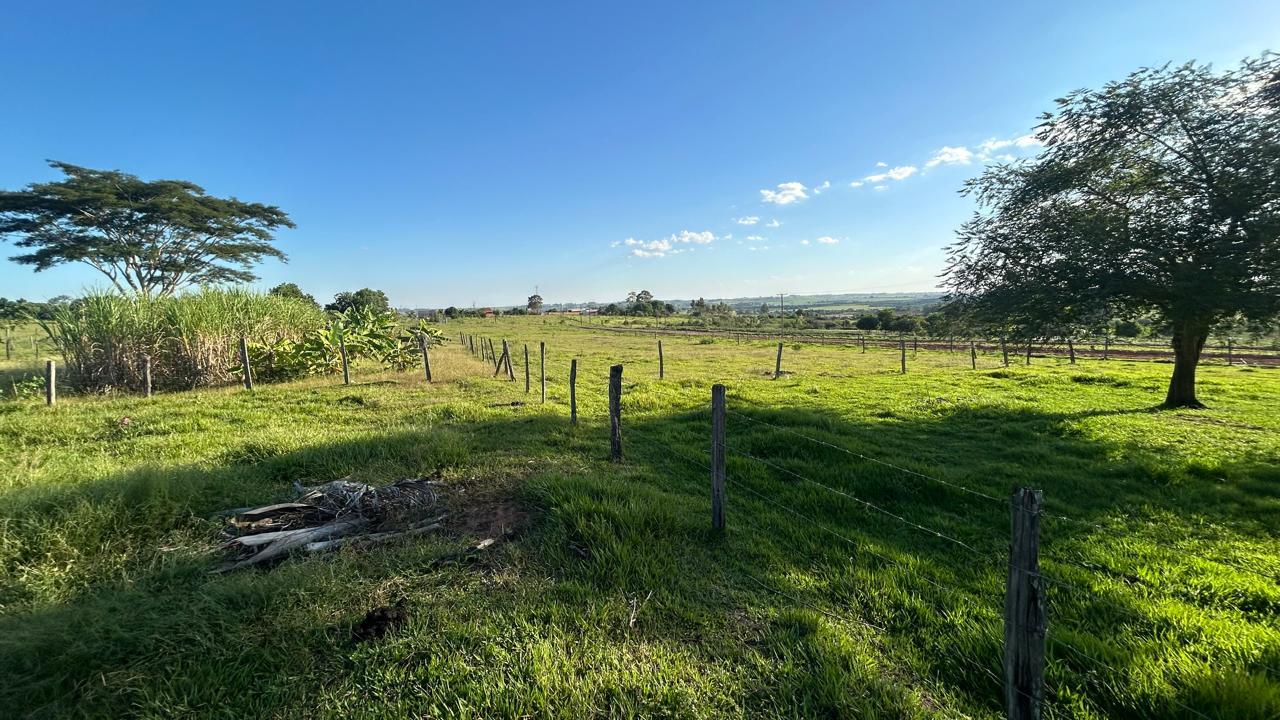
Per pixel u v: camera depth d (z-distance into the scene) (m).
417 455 6.49
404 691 2.72
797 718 2.61
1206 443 8.51
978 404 12.16
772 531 4.99
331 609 3.32
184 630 3.04
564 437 8.18
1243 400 13.20
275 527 4.46
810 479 6.71
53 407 10.12
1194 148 10.24
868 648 3.20
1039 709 2.28
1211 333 11.82
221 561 3.94
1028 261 11.85
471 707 2.58
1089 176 11.70
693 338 48.84
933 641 3.29
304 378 15.41
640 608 3.49
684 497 5.68
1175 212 10.46
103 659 2.82
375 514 4.73
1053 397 13.75
